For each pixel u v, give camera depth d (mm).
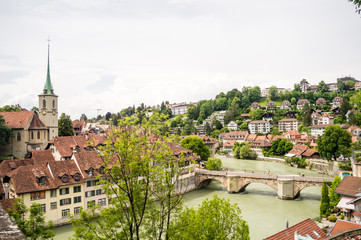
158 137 25625
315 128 178250
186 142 112375
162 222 25266
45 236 32250
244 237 28922
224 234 29094
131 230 23000
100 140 82562
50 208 54594
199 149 111562
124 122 24297
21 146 93875
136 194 23734
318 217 56719
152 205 25391
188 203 70312
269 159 140375
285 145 144000
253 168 115188
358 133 146000
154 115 25984
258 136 175625
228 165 123625
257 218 60031
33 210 32500
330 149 107938
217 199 31359
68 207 57062
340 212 56500
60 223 55438
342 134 108938
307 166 116500
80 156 62375
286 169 114062
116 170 23375
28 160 66562
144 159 23578
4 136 87875
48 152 73500
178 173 26406
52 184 55094
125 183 23672
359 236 19484
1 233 5582
